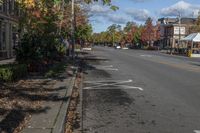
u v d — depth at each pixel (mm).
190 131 9344
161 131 9312
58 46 33094
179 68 29953
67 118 10570
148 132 9211
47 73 20656
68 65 28906
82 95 15117
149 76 23094
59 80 18375
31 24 26109
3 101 11484
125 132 9203
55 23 29531
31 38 22141
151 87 17719
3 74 15734
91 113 11469
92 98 14352
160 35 134750
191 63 38375
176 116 11086
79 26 56781
